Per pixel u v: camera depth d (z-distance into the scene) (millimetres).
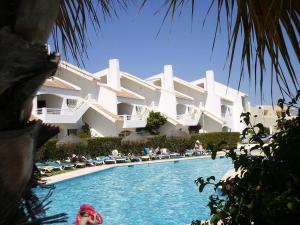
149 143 40469
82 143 31094
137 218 14836
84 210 8797
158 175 27766
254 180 3691
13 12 1574
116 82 46531
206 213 15297
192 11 2910
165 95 50781
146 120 46625
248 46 2795
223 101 61375
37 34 1634
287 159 3572
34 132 1668
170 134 41312
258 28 2762
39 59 1480
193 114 54219
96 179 25922
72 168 27594
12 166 1523
